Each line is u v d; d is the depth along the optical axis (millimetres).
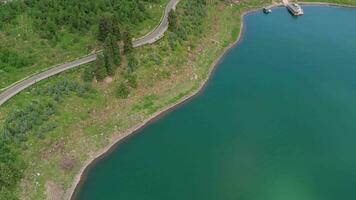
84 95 155500
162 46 180000
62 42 174875
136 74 167125
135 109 159250
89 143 144875
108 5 196000
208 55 191750
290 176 142500
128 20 190125
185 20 199625
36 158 134000
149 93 165375
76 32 180250
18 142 135625
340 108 171875
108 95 159125
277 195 135875
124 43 169500
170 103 166750
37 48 170500
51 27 177875
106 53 161625
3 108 144625
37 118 143500
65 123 145875
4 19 179500
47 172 132250
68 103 152000
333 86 183625
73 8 187875
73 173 136125
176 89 171125
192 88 174500
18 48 169125
